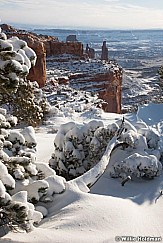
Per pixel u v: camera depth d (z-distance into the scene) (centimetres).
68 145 1027
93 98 2852
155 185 941
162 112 2014
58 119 2014
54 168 1070
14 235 609
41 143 1491
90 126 1053
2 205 528
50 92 2884
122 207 748
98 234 629
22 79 557
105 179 951
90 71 4197
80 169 1031
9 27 4244
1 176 559
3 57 509
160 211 778
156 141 1117
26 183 688
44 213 707
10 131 742
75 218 672
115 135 1029
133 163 963
